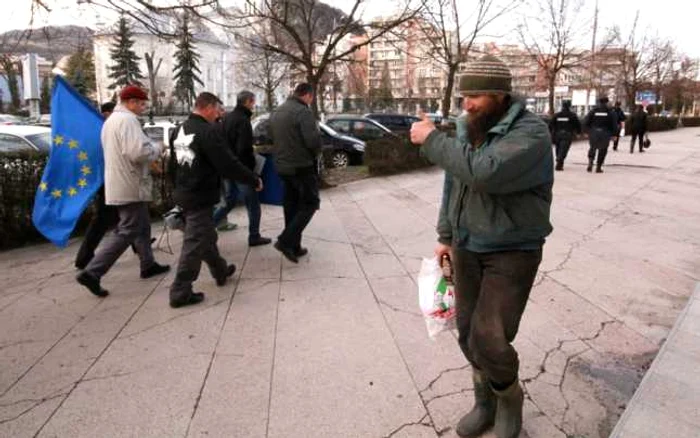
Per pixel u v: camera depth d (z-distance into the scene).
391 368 3.17
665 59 35.75
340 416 2.71
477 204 2.21
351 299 4.27
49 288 4.59
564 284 4.53
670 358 3.15
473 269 2.37
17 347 3.48
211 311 4.04
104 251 4.30
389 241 6.04
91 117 5.06
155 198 7.10
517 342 3.48
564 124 11.64
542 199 2.17
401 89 62.34
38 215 4.94
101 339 3.58
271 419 2.69
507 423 2.40
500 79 2.08
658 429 2.48
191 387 2.98
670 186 9.59
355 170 12.32
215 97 4.05
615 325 3.75
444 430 2.60
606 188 9.29
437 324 2.67
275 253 5.61
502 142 1.98
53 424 2.66
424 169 11.94
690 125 42.75
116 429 2.62
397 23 10.79
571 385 2.99
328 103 57.56
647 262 5.14
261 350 3.41
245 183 4.14
